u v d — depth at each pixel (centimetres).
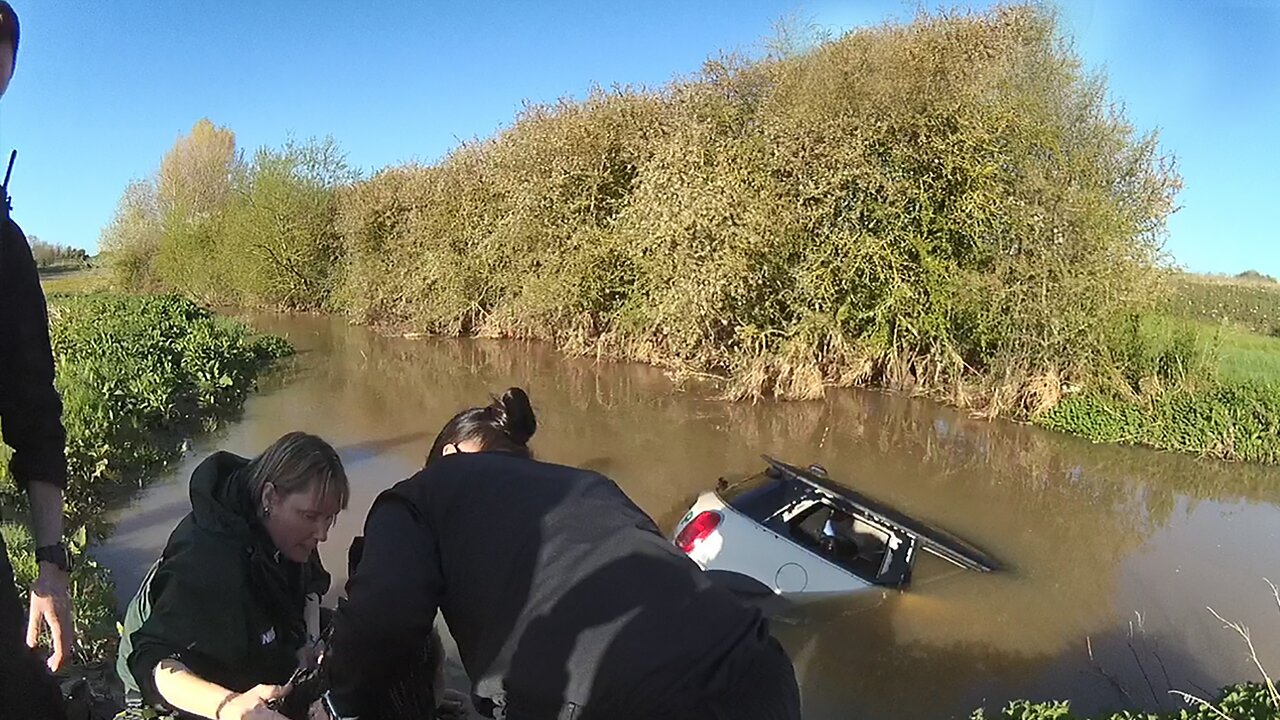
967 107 1294
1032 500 829
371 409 1222
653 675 188
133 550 665
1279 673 495
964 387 1271
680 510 773
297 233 3056
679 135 1540
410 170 2552
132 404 1060
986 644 507
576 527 212
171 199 4466
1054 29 1372
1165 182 1284
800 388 1303
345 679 214
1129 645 520
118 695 421
